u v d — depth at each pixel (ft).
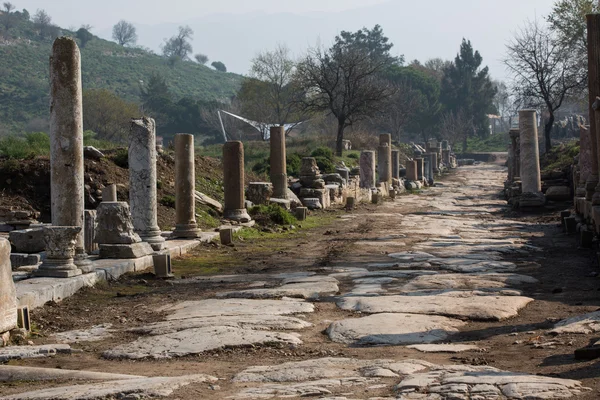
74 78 45.11
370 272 51.72
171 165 97.09
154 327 35.01
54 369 27.45
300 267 55.31
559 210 107.65
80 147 45.65
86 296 43.93
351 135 234.58
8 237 59.98
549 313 36.81
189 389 24.40
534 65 180.45
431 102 384.27
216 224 80.28
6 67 416.46
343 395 22.88
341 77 199.31
